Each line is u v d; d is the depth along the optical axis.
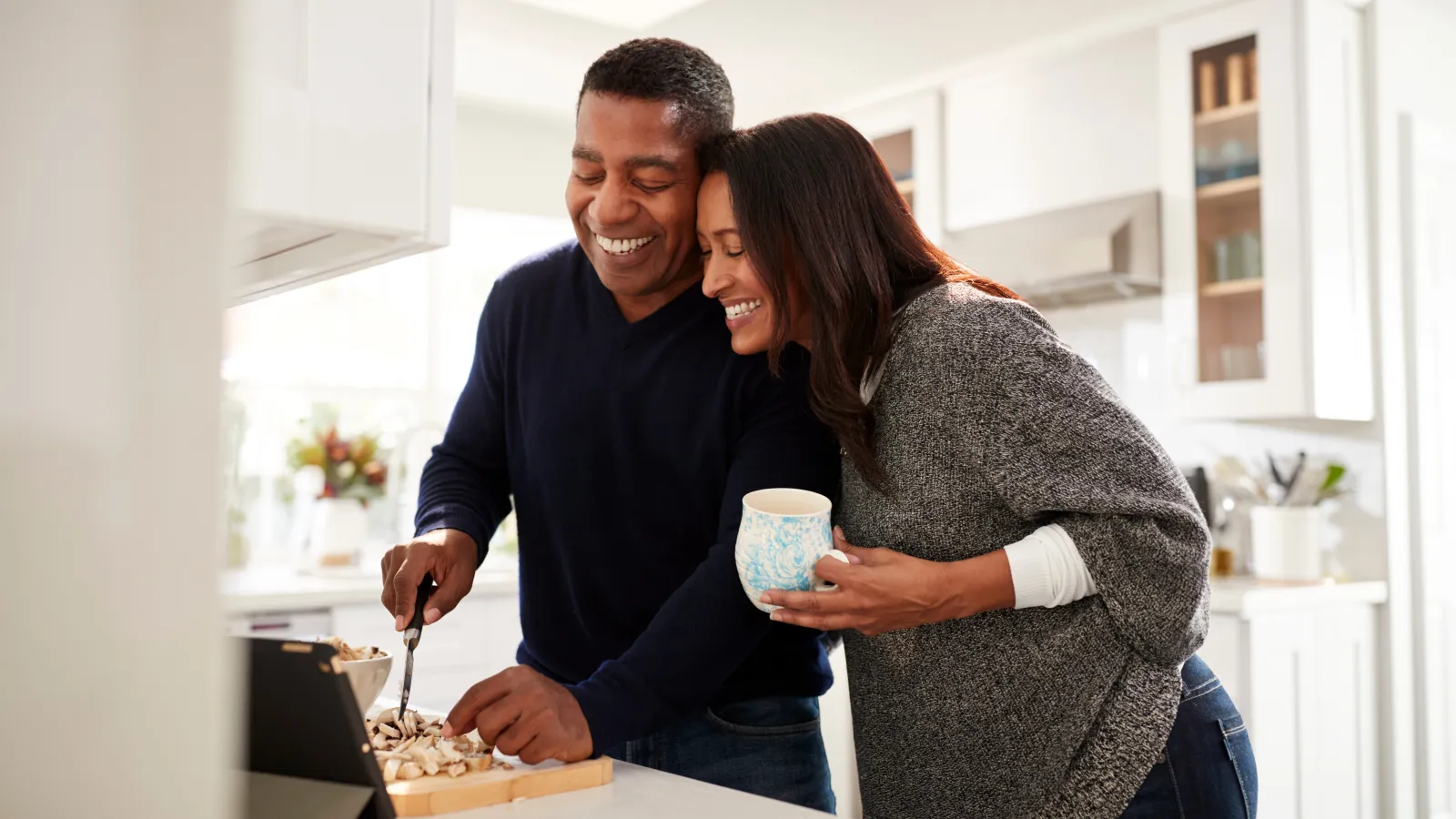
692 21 3.23
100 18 0.34
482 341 1.52
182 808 0.34
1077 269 3.18
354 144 0.78
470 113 3.98
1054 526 1.09
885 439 1.18
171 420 0.34
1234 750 1.17
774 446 1.28
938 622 1.15
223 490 0.35
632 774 0.99
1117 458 1.07
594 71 1.27
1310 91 2.80
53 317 0.33
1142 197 3.10
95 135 0.34
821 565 1.02
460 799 0.85
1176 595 1.07
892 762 1.20
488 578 3.37
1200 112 2.99
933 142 3.69
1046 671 1.11
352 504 3.17
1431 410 3.03
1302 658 2.63
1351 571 2.95
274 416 3.60
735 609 1.12
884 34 3.34
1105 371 3.49
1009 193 3.49
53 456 0.33
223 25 0.35
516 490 1.49
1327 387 2.79
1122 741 1.09
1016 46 3.43
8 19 0.33
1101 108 3.26
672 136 1.24
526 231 4.22
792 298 1.21
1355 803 2.75
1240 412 2.89
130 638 0.34
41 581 0.33
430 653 3.10
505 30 3.25
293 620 2.83
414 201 0.81
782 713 1.37
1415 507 2.96
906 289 1.22
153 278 0.34
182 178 0.34
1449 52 3.22
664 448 1.37
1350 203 2.90
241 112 0.35
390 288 3.89
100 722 0.33
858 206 1.17
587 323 1.42
